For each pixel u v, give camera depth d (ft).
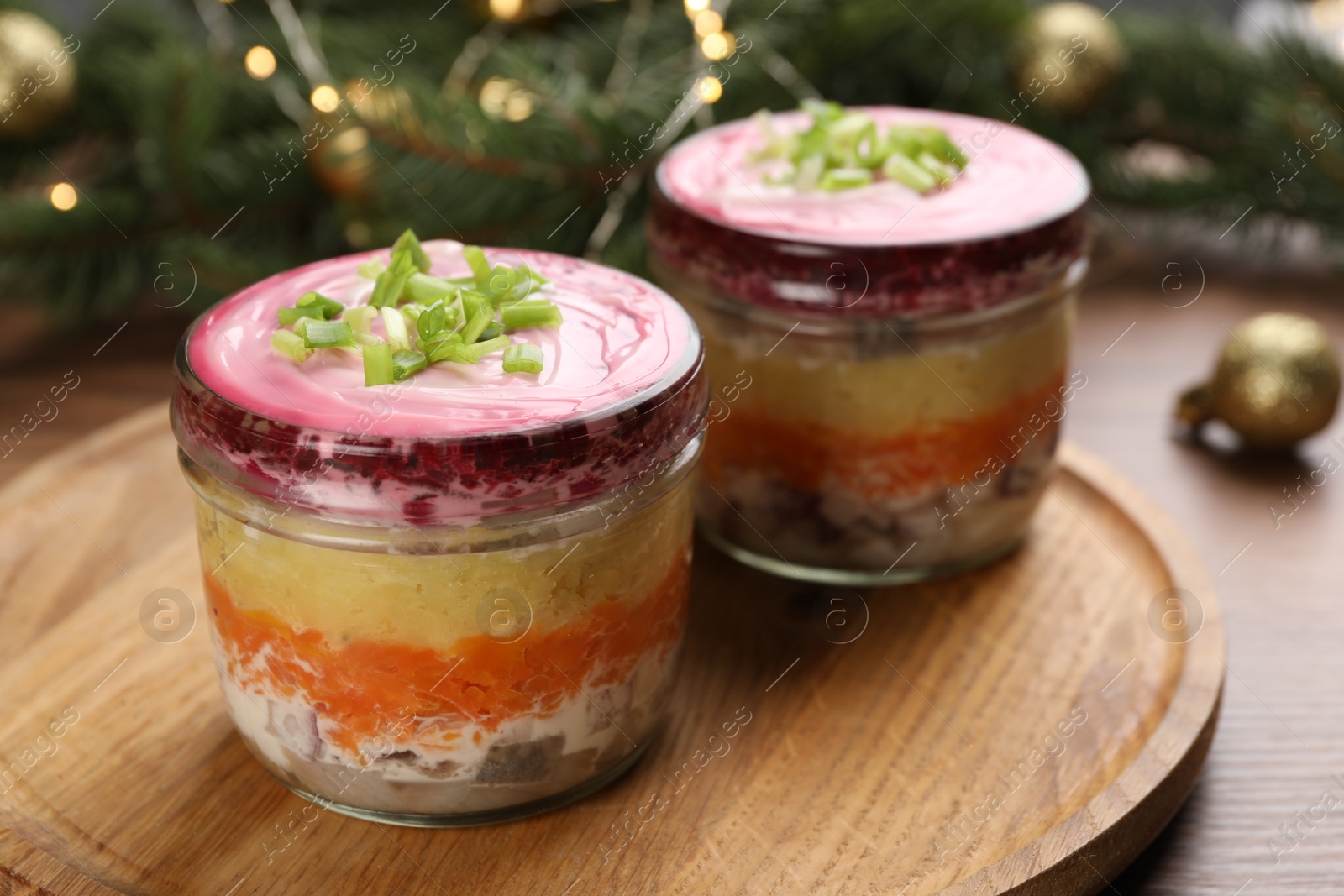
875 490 1.49
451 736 1.25
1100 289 2.10
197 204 1.84
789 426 1.48
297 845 1.28
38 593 1.53
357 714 1.25
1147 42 1.98
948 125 1.63
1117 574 1.56
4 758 1.34
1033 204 1.48
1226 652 1.47
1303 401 1.71
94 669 1.42
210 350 1.26
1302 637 1.54
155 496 1.65
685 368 1.26
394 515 1.19
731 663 1.46
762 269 1.44
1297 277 2.12
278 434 1.19
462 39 1.89
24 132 1.81
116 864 1.27
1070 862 1.26
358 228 1.73
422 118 1.61
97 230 1.84
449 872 1.27
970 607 1.52
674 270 1.50
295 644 1.24
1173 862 1.33
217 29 1.97
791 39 1.82
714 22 1.74
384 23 1.90
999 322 1.45
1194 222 2.10
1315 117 1.86
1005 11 1.85
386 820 1.30
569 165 1.68
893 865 1.28
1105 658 1.47
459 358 1.25
